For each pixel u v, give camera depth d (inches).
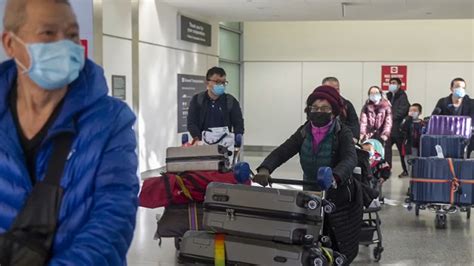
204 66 548.7
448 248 233.3
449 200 263.7
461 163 262.2
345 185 144.0
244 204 128.3
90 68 63.6
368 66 652.1
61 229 59.1
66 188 59.4
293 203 123.8
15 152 59.5
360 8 490.9
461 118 298.2
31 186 59.7
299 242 123.5
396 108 452.1
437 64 639.8
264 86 674.8
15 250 56.9
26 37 58.8
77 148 60.1
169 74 471.2
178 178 171.2
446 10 499.2
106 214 59.7
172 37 476.1
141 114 421.7
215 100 247.3
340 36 654.5
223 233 131.8
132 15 406.6
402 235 256.1
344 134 148.7
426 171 266.1
